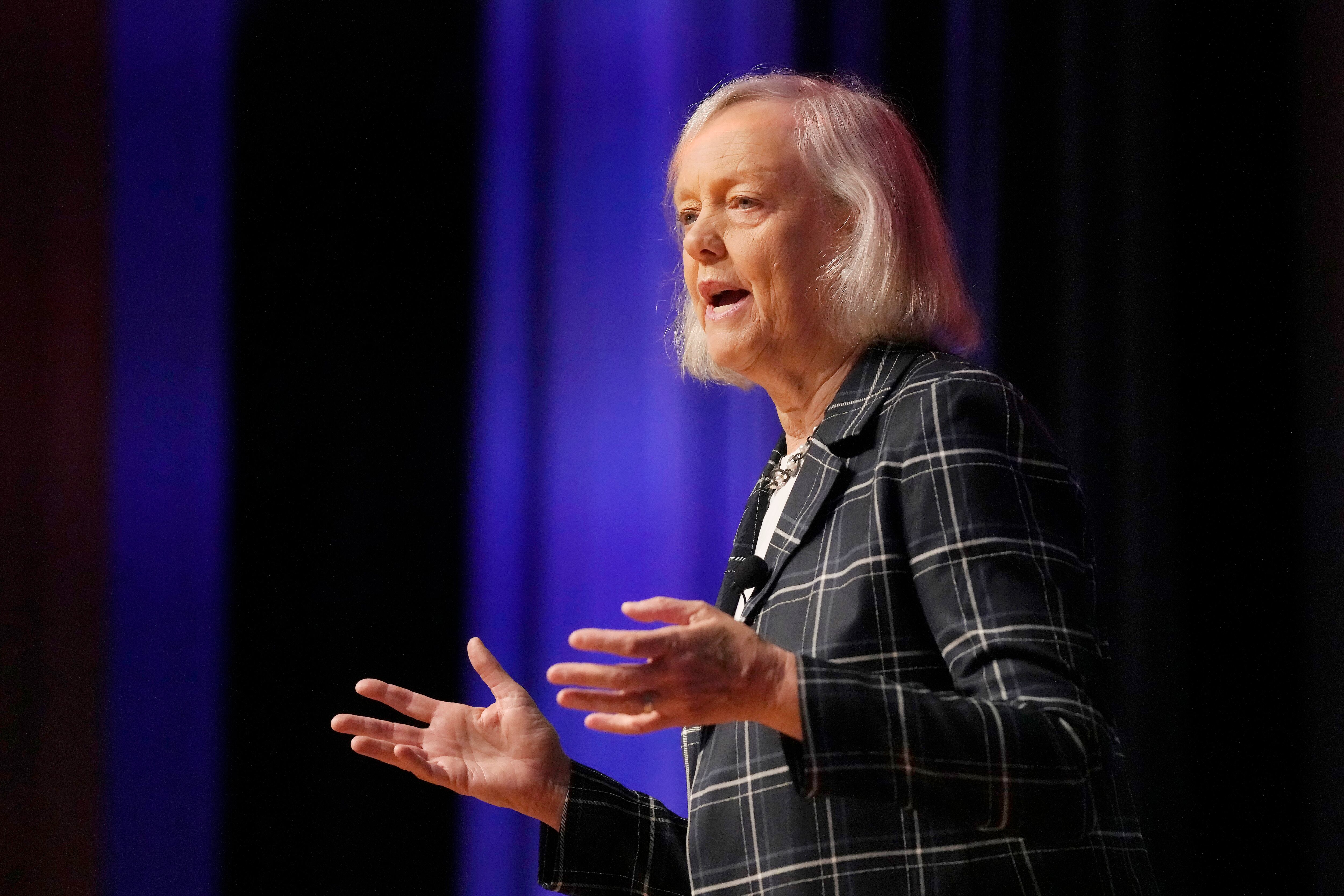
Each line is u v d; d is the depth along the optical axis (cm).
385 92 1216
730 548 1164
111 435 1165
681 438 1180
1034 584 430
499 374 1201
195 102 1198
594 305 1199
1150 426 1162
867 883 437
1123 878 447
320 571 1168
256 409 1180
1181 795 1125
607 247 1202
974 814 391
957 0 1197
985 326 1174
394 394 1194
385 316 1198
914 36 1196
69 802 1121
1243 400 1145
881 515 463
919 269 546
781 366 560
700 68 1203
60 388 1162
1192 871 1114
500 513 1188
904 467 466
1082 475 1170
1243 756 1116
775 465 583
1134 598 1154
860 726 389
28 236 1168
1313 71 1134
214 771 1141
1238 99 1161
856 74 1187
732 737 488
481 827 1152
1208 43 1169
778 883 451
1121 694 1148
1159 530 1155
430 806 1153
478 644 593
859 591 458
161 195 1188
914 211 558
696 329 699
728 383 698
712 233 557
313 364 1189
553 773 559
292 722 1149
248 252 1194
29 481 1148
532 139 1216
